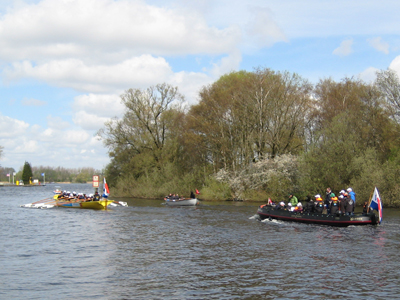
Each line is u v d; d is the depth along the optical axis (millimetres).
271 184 46438
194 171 56375
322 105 52562
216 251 19047
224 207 42125
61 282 14094
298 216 28812
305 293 12875
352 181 39406
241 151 50969
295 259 17312
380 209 26516
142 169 59906
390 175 37500
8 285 13750
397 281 14094
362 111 47219
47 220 31969
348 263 16547
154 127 60312
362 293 12859
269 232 24719
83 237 23328
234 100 48938
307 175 43406
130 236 23547
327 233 24141
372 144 45188
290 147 49781
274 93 47219
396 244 20484
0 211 40250
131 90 59219
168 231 25406
